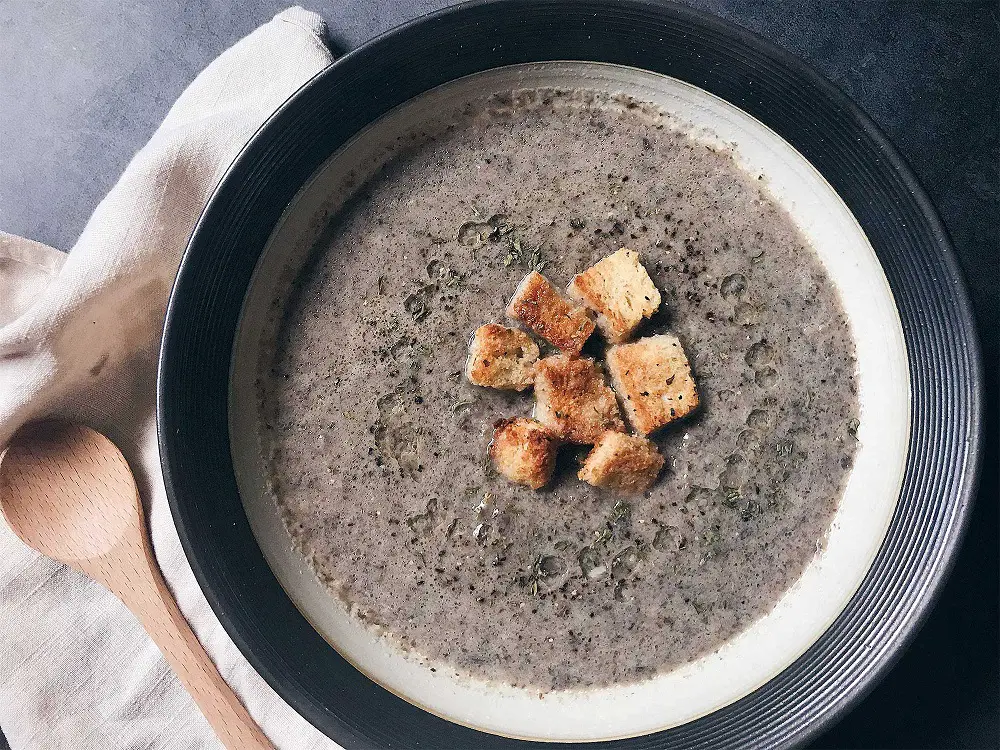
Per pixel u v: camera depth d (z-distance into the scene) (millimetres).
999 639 281
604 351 271
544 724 265
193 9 309
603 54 263
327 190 270
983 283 289
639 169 272
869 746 281
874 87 294
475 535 269
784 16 296
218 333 263
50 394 283
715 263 271
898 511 260
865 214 262
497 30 256
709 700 264
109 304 283
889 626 254
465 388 270
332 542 271
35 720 283
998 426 286
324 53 292
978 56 292
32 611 287
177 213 286
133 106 310
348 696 263
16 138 311
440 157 272
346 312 272
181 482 254
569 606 268
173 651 281
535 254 272
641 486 263
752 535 268
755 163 271
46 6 312
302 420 272
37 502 284
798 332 270
